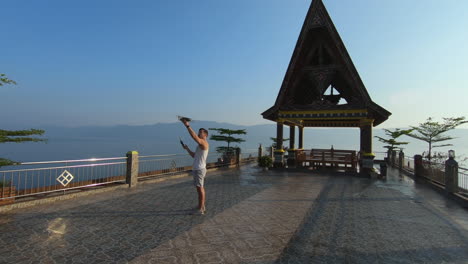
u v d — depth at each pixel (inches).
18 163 257.6
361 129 574.2
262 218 219.5
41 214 222.4
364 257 148.0
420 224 214.8
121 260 136.2
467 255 153.7
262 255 145.7
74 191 299.9
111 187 339.3
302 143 837.2
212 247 155.3
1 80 269.0
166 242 162.1
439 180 400.5
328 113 586.9
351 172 554.3
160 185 381.7
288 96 634.2
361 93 550.0
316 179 479.2
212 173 553.3
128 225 195.2
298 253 150.3
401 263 141.6
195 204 264.5
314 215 233.9
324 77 595.5
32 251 146.8
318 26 581.9
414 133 903.7
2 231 179.3
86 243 159.3
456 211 263.6
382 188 397.4
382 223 215.3
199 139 219.9
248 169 643.5
